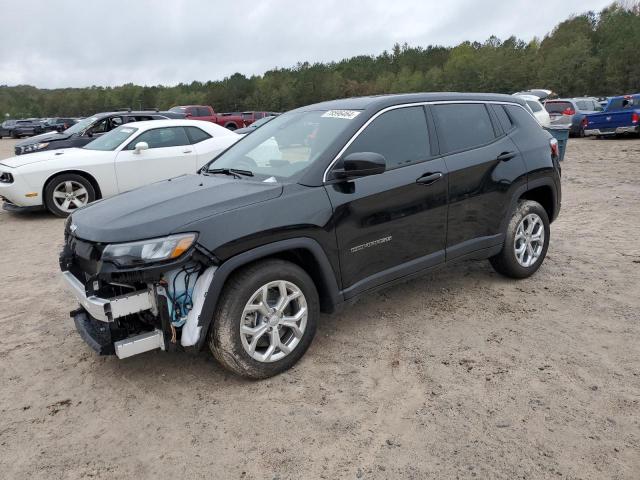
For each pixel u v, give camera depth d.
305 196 3.39
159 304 3.05
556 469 2.52
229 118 29.70
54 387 3.43
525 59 68.94
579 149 16.84
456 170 4.15
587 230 6.78
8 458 2.77
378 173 3.46
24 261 6.33
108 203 3.60
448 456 2.64
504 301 4.52
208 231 3.03
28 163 8.57
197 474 2.61
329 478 2.54
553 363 3.48
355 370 3.48
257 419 3.01
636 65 54.38
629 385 3.19
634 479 2.45
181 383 3.41
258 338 3.28
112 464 2.71
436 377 3.36
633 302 4.39
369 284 3.76
